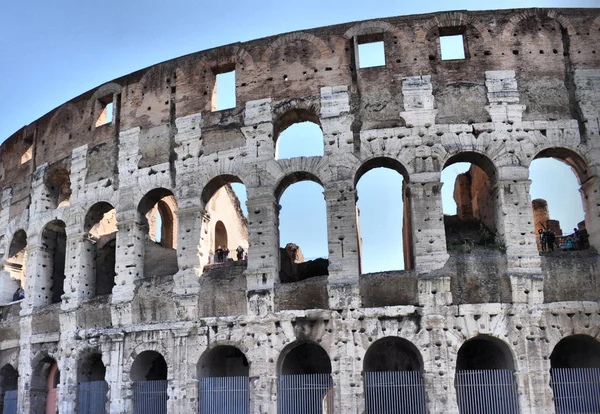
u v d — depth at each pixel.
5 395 50.78
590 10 43.97
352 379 37.97
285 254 48.22
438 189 40.59
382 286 39.22
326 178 41.97
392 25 44.69
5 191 57.78
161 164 46.50
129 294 44.69
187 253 43.62
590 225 40.56
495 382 37.38
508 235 39.44
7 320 52.47
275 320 40.22
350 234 40.53
